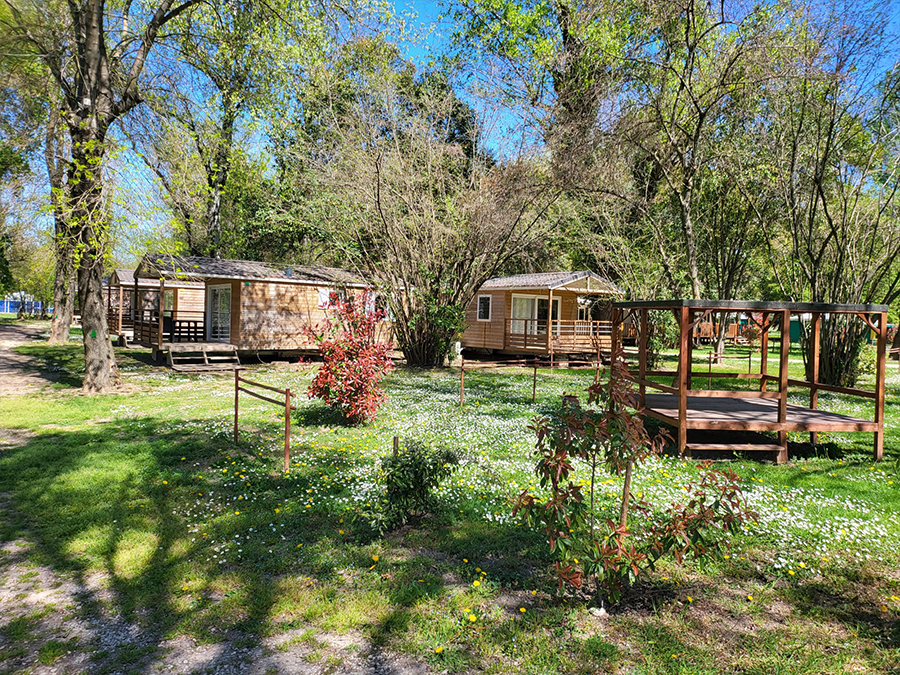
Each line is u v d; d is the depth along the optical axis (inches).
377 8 681.0
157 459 302.5
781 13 557.6
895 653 137.6
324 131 936.9
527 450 335.3
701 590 170.6
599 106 654.5
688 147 645.3
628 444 152.9
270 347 868.6
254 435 363.3
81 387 587.5
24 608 158.9
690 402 426.3
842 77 528.1
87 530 211.2
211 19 710.5
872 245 634.2
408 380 697.6
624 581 170.6
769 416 351.6
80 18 528.1
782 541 205.0
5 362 782.5
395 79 876.6
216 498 246.5
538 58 844.6
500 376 765.3
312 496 248.1
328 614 154.4
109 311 1155.9
